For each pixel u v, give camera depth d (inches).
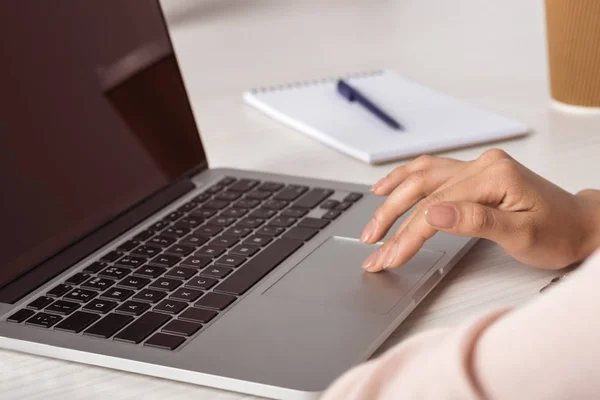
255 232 29.3
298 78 52.7
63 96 30.3
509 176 24.9
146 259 27.3
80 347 22.1
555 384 9.1
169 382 21.1
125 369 21.5
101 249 28.3
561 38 41.6
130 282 25.6
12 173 27.1
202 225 30.0
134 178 32.2
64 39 31.0
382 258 25.3
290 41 62.5
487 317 10.5
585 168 35.3
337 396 12.6
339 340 21.5
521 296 24.6
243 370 20.3
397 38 61.0
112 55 33.2
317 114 44.0
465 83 49.3
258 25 68.5
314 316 22.9
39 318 23.8
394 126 40.5
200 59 59.5
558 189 26.1
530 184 25.0
